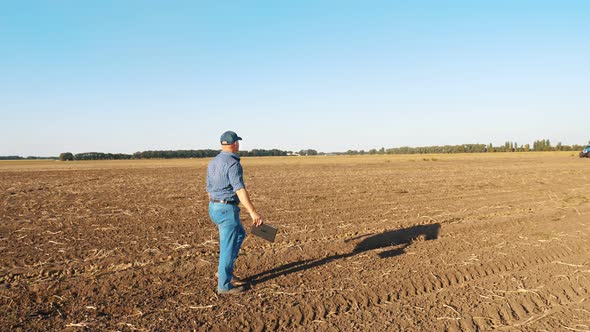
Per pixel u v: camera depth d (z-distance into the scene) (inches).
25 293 209.5
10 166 2065.7
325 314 198.1
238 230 215.8
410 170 1298.0
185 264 257.6
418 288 231.5
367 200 576.4
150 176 1153.4
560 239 331.0
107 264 263.1
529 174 1038.4
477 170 1237.1
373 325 186.7
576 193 636.1
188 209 500.4
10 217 442.6
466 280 248.1
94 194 673.6
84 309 195.2
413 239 337.7
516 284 235.6
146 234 353.1
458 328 185.3
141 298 207.9
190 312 192.7
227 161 209.5
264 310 194.9
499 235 345.7
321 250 296.7
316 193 667.4
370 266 261.6
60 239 333.4
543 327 187.2
